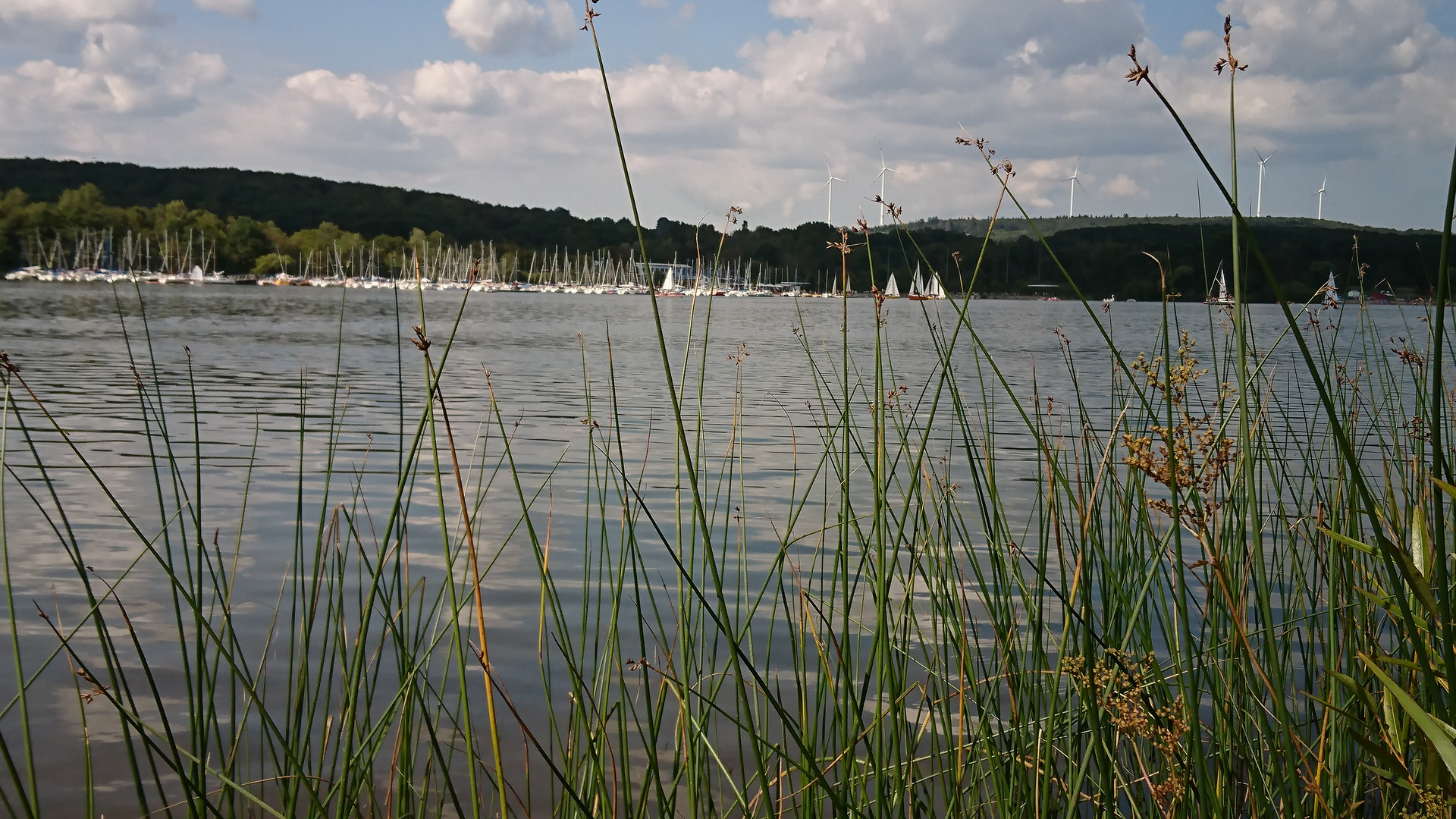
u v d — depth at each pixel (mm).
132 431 11758
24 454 10016
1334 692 2742
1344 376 4531
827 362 24734
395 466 9703
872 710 3848
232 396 16062
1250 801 2582
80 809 3291
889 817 2523
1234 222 1757
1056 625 4496
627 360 26188
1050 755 2408
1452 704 1389
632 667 2609
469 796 3432
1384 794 2338
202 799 2430
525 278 115438
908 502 2879
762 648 4652
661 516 7648
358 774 2842
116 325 36969
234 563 3121
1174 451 1913
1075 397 15812
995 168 2369
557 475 9320
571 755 3012
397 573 3324
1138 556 3436
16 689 4258
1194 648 3109
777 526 7254
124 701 4137
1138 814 2627
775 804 3293
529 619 5137
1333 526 3000
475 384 19094
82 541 6738
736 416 3684
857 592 5375
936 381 18062
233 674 2922
